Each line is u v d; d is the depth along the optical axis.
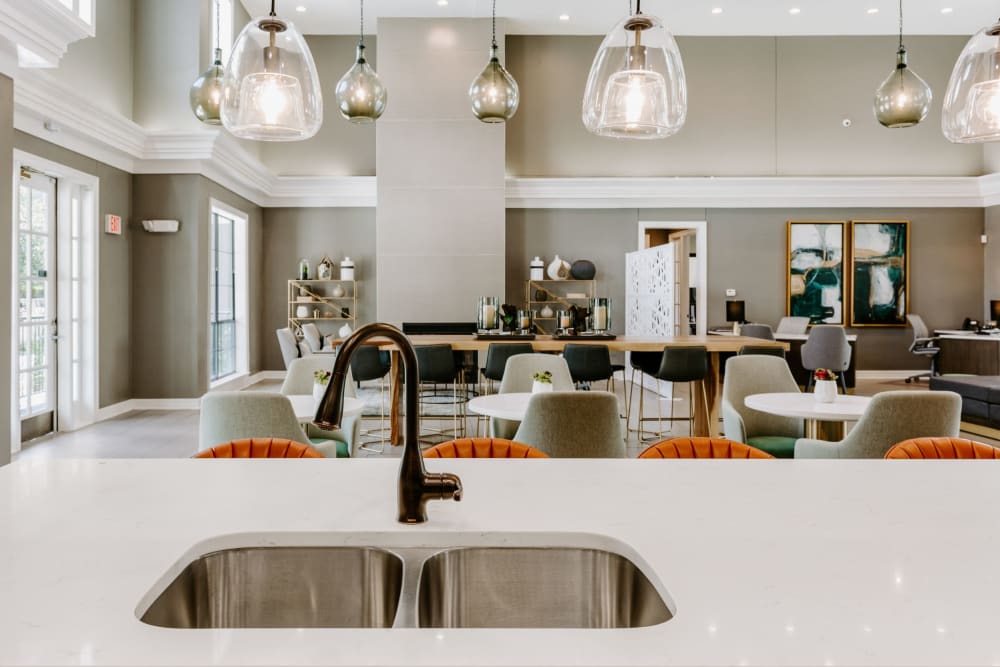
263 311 9.75
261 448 1.74
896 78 3.72
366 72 3.55
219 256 8.67
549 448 2.68
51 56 3.30
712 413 5.23
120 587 0.85
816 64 9.71
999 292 9.37
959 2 8.45
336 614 1.07
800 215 9.66
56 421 5.73
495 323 5.65
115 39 6.46
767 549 0.99
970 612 0.78
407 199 8.89
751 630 0.73
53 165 5.38
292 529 1.07
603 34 9.55
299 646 0.70
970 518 1.13
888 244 9.65
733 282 9.66
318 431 3.57
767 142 9.73
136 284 6.82
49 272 5.62
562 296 9.64
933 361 8.88
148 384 6.86
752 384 3.74
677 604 0.80
